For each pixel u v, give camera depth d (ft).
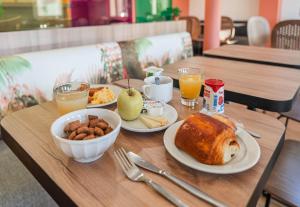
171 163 2.14
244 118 2.92
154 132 2.64
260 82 4.15
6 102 3.99
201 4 15.81
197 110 3.12
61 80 4.70
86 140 1.99
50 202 3.03
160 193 1.77
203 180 1.93
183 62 5.66
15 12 5.85
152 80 3.45
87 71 5.17
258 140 2.44
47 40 5.33
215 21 9.37
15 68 4.11
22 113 3.13
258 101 3.50
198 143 2.06
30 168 2.28
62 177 1.97
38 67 4.40
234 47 7.54
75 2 7.13
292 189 2.96
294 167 3.34
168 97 3.34
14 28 5.59
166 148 2.25
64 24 6.93
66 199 1.80
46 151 2.32
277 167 3.32
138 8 8.94
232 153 2.08
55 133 2.17
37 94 4.37
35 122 2.88
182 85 3.29
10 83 4.03
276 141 2.42
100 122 2.28
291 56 6.07
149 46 6.76
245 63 5.53
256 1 13.47
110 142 2.13
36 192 2.99
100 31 6.30
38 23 6.32
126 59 6.14
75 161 2.17
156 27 7.89
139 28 7.30
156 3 9.51
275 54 6.35
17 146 2.47
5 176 3.19
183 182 1.88
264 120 2.87
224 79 4.32
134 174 1.98
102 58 5.49
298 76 4.47
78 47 5.23
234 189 1.82
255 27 9.78
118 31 6.73
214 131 2.06
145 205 1.67
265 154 2.21
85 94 2.95
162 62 7.18
